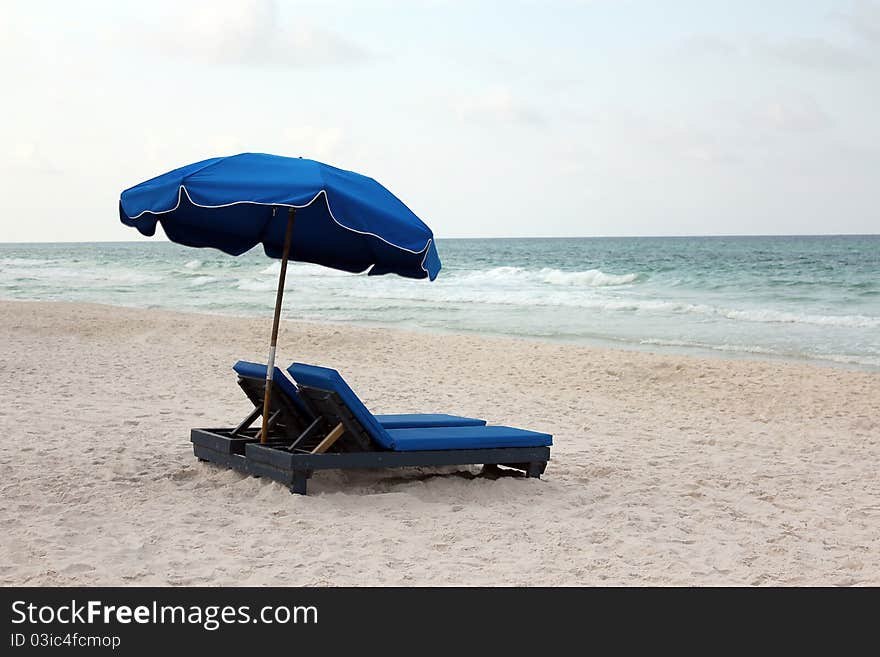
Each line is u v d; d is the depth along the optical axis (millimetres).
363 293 33688
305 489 6477
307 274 47031
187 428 9125
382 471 7457
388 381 13570
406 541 5617
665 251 85750
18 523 5660
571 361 15945
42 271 52562
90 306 24703
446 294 32531
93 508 6070
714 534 6137
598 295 31625
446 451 6852
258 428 7703
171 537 5516
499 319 24734
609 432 10250
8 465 7164
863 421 11359
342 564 5145
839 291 32375
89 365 13805
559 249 101312
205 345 17219
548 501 6812
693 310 26344
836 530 6398
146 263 65312
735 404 12531
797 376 14641
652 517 6477
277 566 5078
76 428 8812
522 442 7180
